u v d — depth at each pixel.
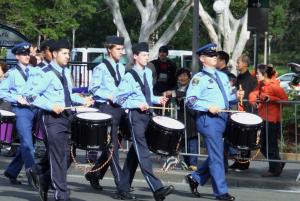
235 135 11.20
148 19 26.69
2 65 16.05
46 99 10.41
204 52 11.35
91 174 12.52
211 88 11.27
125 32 26.66
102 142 10.56
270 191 13.29
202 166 11.79
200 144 15.23
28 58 12.72
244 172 14.76
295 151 15.90
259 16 16.36
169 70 16.28
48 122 10.41
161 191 10.96
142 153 11.11
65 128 10.48
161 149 10.91
